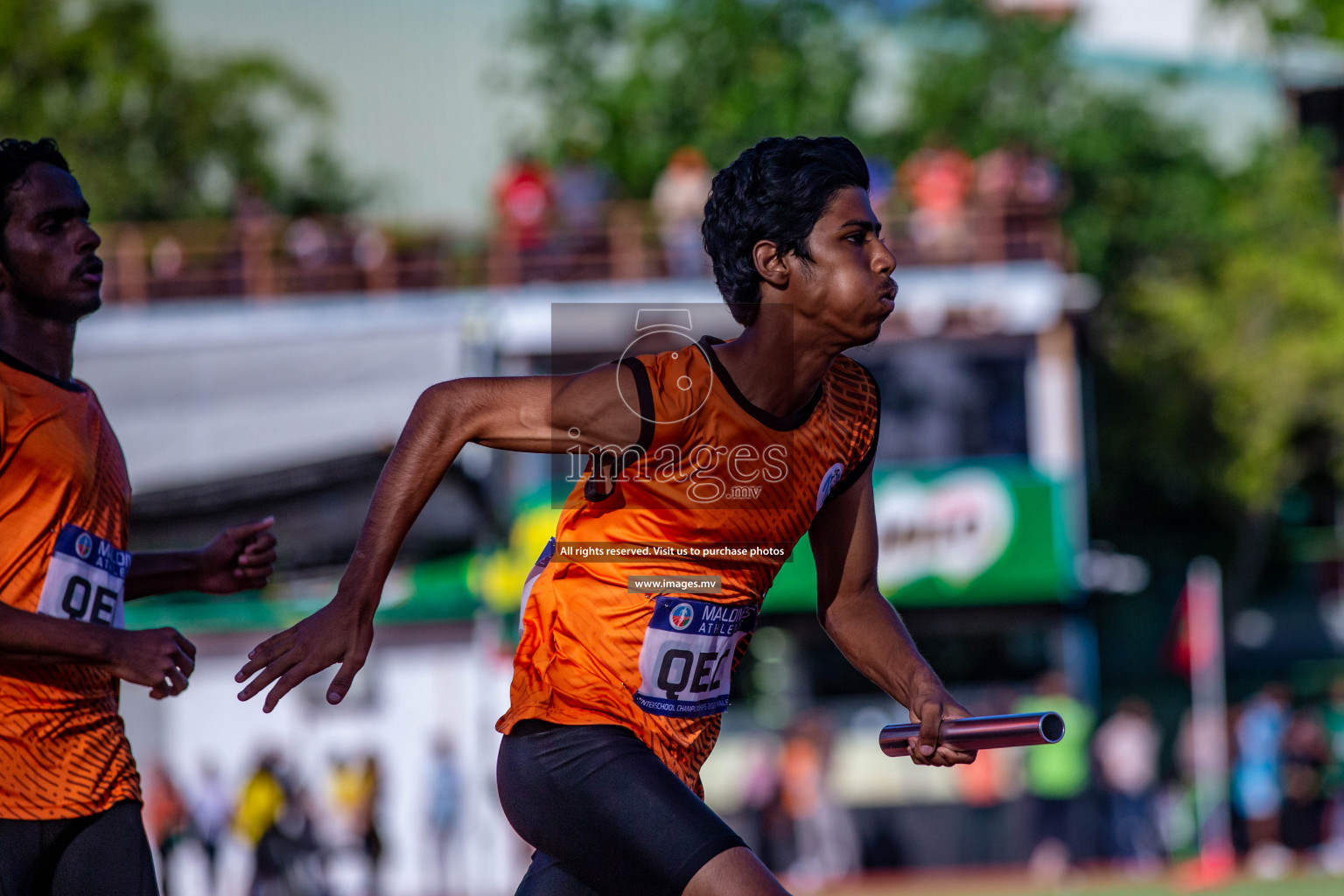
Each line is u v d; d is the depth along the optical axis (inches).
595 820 176.2
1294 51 1883.6
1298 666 1674.5
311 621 171.3
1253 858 1070.4
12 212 214.8
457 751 1040.8
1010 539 1152.2
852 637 203.2
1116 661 1669.5
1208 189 1744.6
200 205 1688.0
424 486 175.9
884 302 178.4
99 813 216.5
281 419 1066.7
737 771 1124.5
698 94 1619.1
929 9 1722.4
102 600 222.5
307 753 1050.7
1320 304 1647.4
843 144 182.9
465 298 1148.5
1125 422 1688.0
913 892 983.0
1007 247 1198.3
